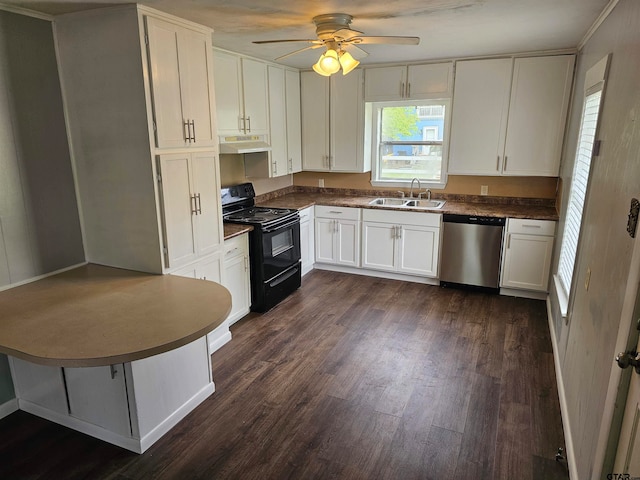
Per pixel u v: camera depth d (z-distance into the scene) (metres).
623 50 2.00
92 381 2.35
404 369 3.11
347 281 4.91
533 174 4.35
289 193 5.75
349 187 5.55
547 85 4.10
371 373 3.06
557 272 3.65
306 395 2.82
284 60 4.41
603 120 2.29
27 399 2.62
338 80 4.93
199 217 3.08
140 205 2.76
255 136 4.36
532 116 4.22
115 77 2.61
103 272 2.86
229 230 3.69
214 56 3.65
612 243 1.83
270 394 2.84
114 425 2.37
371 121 5.21
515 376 3.00
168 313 2.22
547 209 4.45
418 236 4.67
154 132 2.64
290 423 2.56
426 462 2.25
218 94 3.74
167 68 2.69
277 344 3.49
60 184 2.81
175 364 2.51
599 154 2.30
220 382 2.98
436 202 4.98
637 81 1.69
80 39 2.63
